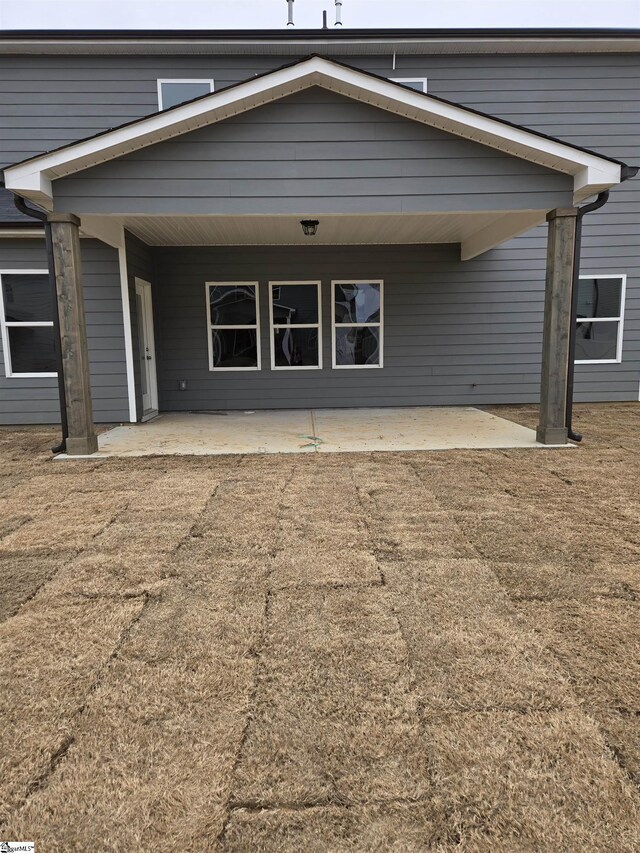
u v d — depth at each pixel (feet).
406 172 17.31
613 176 16.72
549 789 4.88
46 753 5.37
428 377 29.81
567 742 5.42
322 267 28.96
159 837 4.46
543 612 7.98
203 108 16.22
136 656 6.99
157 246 28.40
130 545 10.65
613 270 29.14
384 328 29.43
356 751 5.35
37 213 16.98
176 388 29.32
